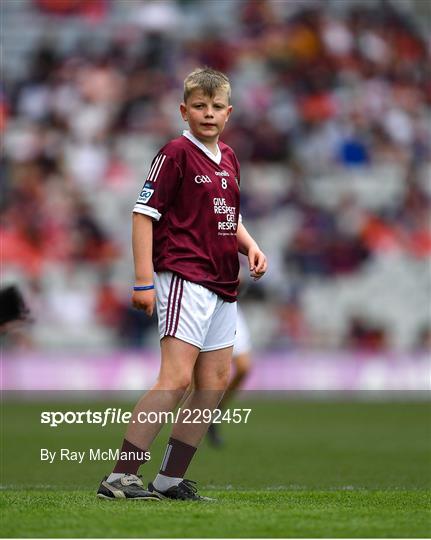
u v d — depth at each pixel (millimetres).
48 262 73625
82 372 66188
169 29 93688
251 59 91562
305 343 71000
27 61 90625
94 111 86000
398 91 92312
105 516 16703
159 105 87000
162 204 19500
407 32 97125
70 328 71250
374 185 82438
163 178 19500
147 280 19250
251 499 20906
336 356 69062
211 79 19891
